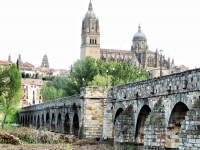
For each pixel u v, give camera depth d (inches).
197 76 1711.4
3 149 2377.0
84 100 3129.9
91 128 3110.2
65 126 4020.7
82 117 3154.5
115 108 2888.8
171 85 1947.6
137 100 2429.9
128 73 6806.1
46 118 5128.0
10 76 5083.7
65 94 7185.0
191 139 1582.2
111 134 2982.3
